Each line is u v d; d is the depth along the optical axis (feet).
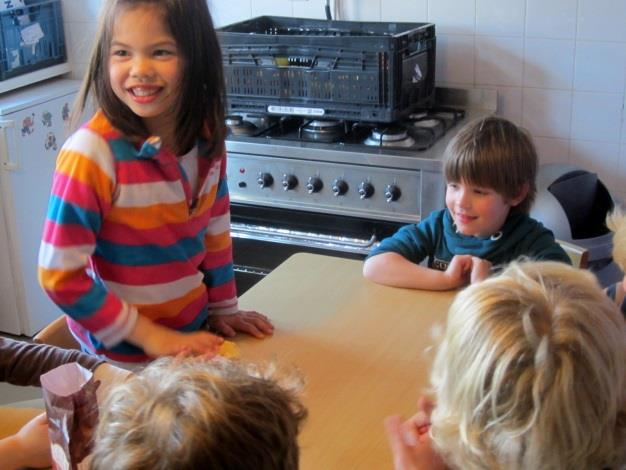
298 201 9.01
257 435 2.40
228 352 5.11
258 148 8.91
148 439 2.32
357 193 8.70
